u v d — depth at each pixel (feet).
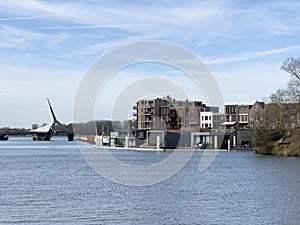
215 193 177.58
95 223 123.13
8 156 428.97
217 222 125.90
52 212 135.95
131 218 129.70
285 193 178.60
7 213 134.00
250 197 167.84
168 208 144.25
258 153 440.45
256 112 513.04
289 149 417.69
